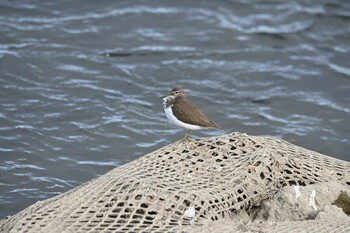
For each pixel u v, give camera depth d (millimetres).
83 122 16344
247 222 9945
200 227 9375
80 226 9250
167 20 21484
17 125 15930
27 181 13922
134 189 9984
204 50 20094
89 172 14469
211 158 11125
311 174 11102
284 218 10234
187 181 10398
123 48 19781
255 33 21234
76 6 21719
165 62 19250
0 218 12477
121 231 9141
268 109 17594
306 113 17531
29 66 18312
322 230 9477
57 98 17172
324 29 21750
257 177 10719
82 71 18469
